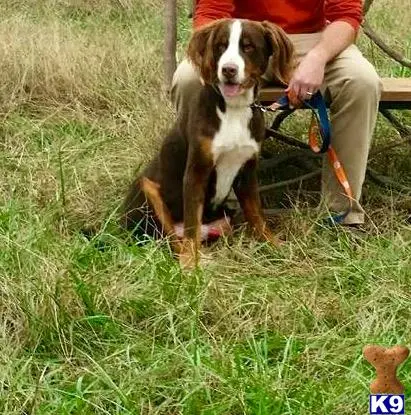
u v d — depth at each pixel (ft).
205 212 8.67
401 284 7.50
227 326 6.97
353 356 6.49
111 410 6.03
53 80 12.21
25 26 14.35
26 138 10.92
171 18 10.65
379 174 9.99
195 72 8.44
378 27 14.93
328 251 8.20
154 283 7.34
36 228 8.08
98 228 8.59
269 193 9.74
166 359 6.47
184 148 8.47
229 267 7.88
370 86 8.52
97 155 10.40
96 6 16.26
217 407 5.86
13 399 6.06
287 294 7.35
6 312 6.91
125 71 12.57
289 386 6.13
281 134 9.86
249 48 7.99
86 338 6.79
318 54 8.42
